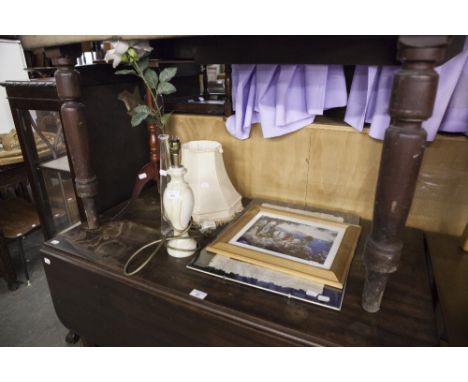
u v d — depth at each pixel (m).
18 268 1.61
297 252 0.81
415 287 0.73
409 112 0.48
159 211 1.09
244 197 1.17
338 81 0.91
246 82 1.00
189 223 0.85
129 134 1.17
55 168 1.16
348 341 0.60
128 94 1.12
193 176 0.99
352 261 0.81
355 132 0.94
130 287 0.77
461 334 0.67
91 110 1.02
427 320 0.64
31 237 1.88
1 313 1.32
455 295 0.75
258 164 1.12
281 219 0.97
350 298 0.69
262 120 1.01
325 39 0.60
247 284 0.73
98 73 1.01
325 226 0.93
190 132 1.21
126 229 0.98
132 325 0.83
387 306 0.67
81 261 0.85
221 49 0.69
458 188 0.89
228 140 1.15
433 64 0.47
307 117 0.98
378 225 0.57
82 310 0.91
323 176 1.03
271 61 0.66
